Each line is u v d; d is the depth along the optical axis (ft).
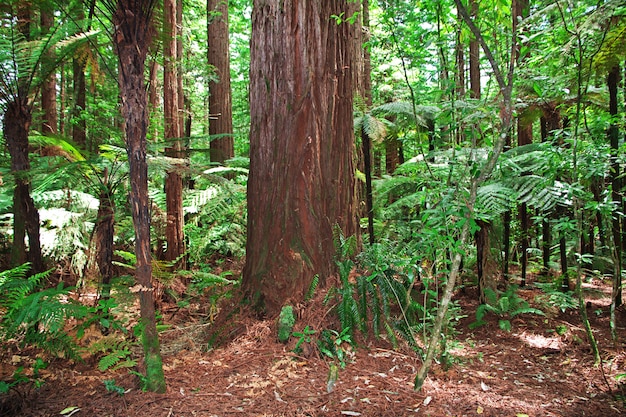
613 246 10.93
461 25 9.91
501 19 9.82
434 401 8.29
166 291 15.20
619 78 15.02
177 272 15.61
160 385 8.34
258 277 11.68
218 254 21.94
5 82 10.61
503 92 8.16
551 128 15.20
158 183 25.36
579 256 10.46
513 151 14.71
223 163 24.63
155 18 12.17
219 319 11.82
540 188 11.84
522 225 17.10
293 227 11.52
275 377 9.01
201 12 36.78
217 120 28.84
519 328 12.74
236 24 41.04
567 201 11.39
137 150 7.81
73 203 17.90
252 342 10.59
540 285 14.40
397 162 22.58
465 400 8.38
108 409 7.77
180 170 13.56
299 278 11.36
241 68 43.14
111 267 11.58
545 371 9.98
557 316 13.51
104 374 9.21
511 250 21.20
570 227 10.59
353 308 10.77
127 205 15.38
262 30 11.97
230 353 10.24
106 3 7.50
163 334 11.96
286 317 10.61
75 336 10.17
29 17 13.50
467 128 10.35
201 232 20.98
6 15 11.28
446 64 10.41
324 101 11.87
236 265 19.21
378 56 27.35
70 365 9.61
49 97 21.22
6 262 16.11
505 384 9.23
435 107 14.19
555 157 11.03
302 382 8.86
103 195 11.68
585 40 11.11
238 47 44.32
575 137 10.23
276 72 11.75
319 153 11.80
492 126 11.28
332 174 12.05
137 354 10.18
